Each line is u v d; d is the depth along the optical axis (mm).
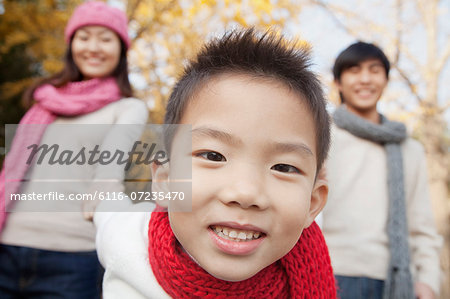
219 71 891
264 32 969
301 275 1021
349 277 1691
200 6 3094
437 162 4406
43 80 1909
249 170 796
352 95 2047
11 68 4273
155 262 985
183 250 979
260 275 976
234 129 806
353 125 1919
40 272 1556
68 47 1959
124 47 2004
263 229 806
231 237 813
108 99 1774
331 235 1763
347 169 1839
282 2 3055
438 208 4297
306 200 860
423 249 1872
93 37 1894
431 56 4660
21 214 1596
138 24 3373
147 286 995
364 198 1801
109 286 1077
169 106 1041
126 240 1108
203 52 984
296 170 853
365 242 1724
